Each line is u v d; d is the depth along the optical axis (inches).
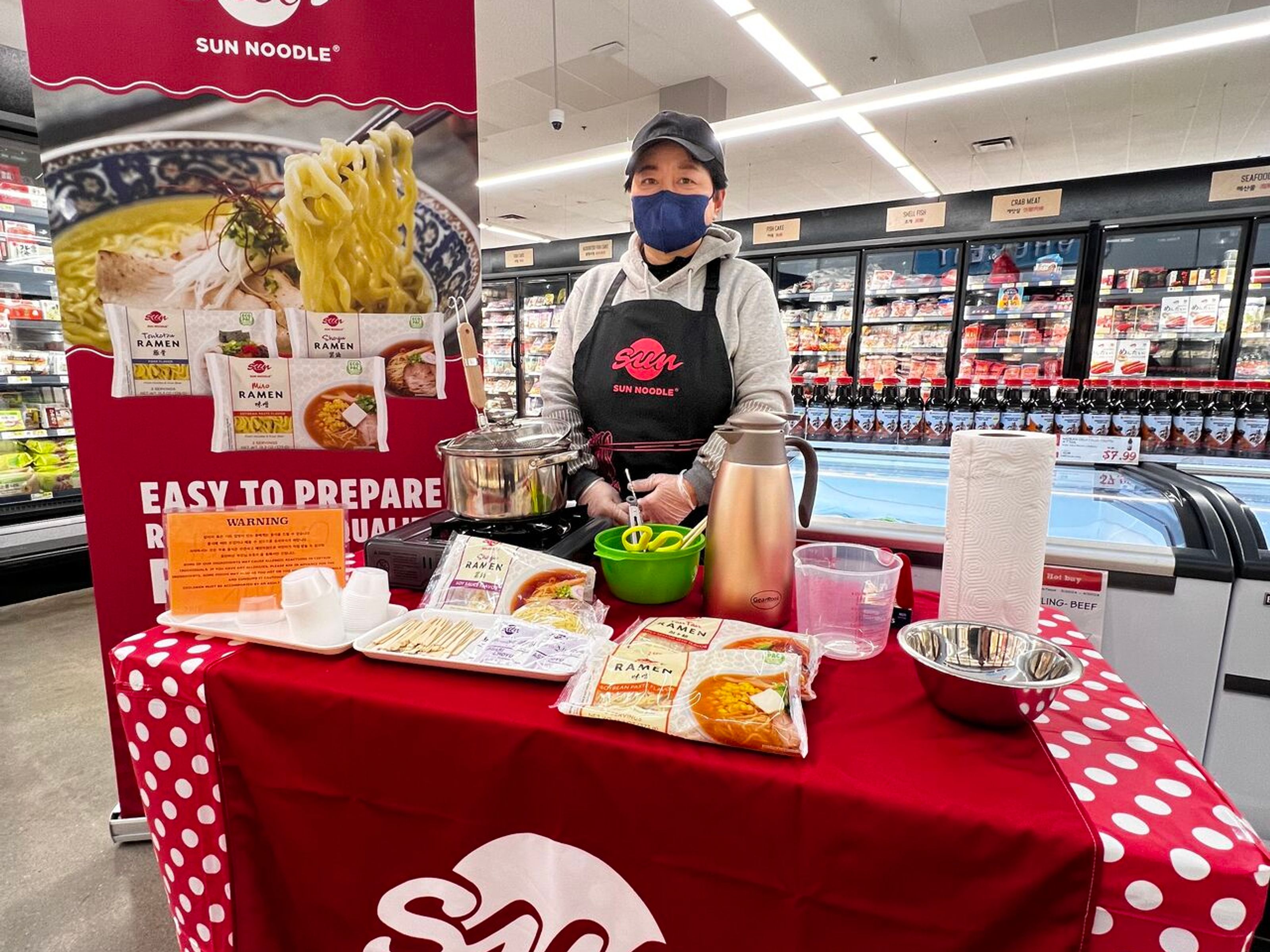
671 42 208.1
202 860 37.4
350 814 33.5
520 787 29.8
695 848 27.4
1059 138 276.1
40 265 151.4
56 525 149.7
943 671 28.3
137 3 57.6
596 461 63.8
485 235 497.7
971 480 34.1
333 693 32.3
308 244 63.8
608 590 46.1
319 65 61.6
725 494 38.0
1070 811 23.1
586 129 289.4
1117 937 22.0
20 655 120.5
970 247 168.2
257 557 40.4
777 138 269.3
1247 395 104.0
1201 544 65.1
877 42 205.5
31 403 156.3
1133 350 153.9
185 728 35.7
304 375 65.4
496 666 33.2
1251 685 62.5
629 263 67.1
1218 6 182.1
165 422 63.5
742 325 63.1
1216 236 149.3
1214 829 22.2
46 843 73.1
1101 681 33.1
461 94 65.1
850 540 69.5
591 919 30.4
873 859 24.5
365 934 35.3
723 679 29.6
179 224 61.1
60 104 57.5
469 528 47.9
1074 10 186.4
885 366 187.6
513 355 288.8
